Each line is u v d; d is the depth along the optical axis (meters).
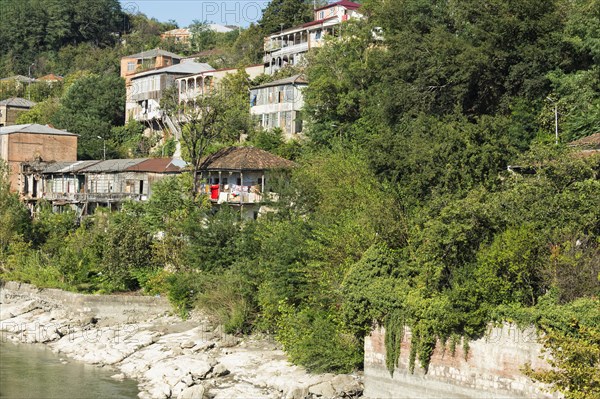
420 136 53.75
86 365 56.44
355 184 57.94
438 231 42.12
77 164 99.19
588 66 66.00
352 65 79.94
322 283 49.16
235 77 109.50
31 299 74.69
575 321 36.09
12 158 104.62
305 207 61.81
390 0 77.94
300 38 120.94
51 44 190.00
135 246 71.62
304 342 48.66
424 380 42.28
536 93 64.50
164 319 64.88
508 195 42.66
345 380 46.28
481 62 64.94
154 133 118.25
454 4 72.69
